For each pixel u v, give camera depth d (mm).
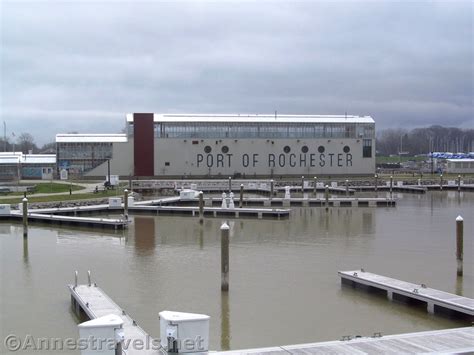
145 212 70875
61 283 34031
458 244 35656
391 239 51125
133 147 131000
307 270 37562
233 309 28578
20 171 130125
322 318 27000
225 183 113375
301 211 74812
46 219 60812
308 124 137750
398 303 29172
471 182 125062
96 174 130875
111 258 41938
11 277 35688
